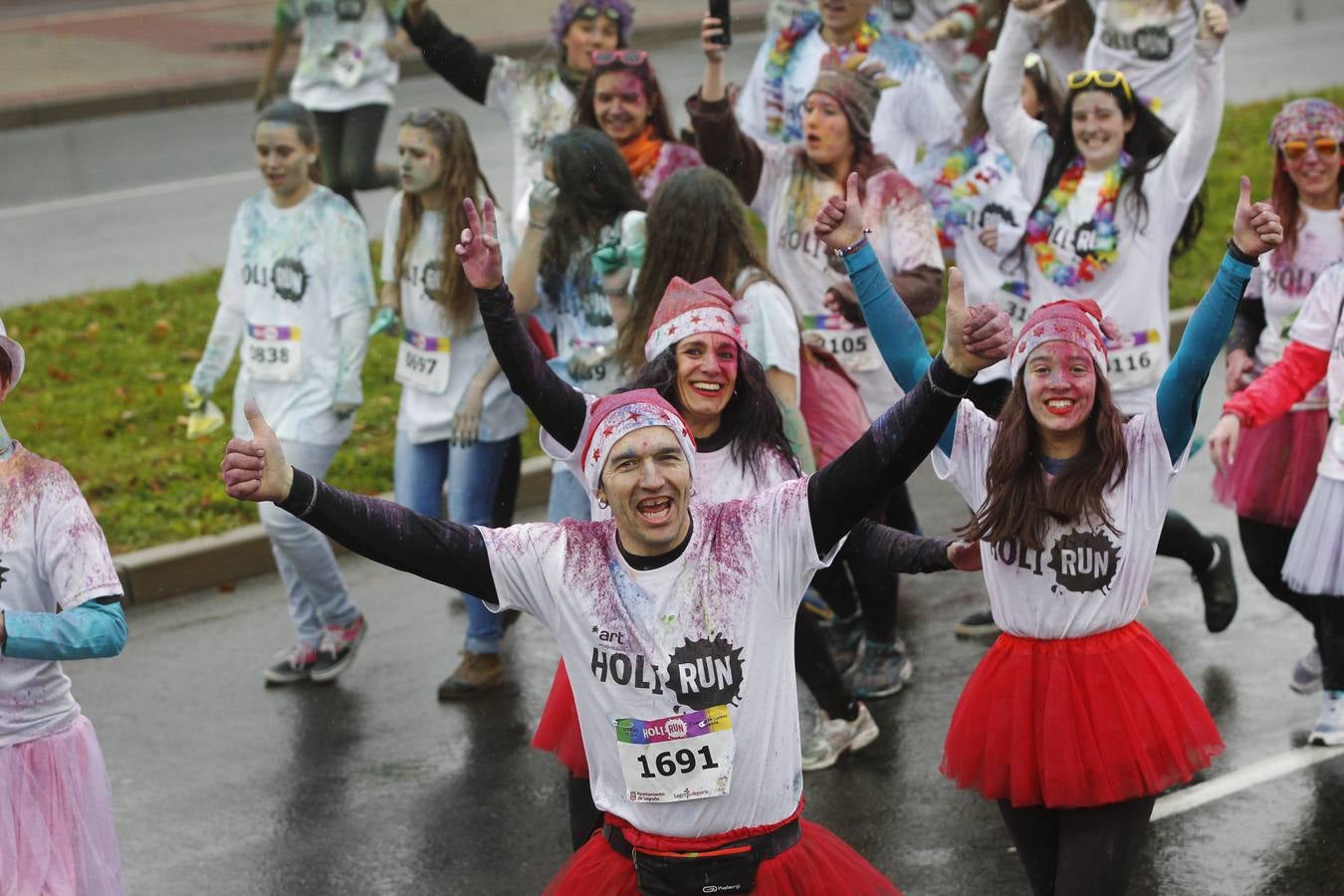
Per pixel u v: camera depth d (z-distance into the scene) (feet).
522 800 21.79
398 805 21.79
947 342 12.88
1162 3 32.14
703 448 17.39
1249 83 60.90
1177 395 15.80
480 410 24.41
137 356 38.96
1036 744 16.47
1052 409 15.97
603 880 14.29
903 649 24.16
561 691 17.58
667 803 13.70
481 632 24.70
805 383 22.06
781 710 13.78
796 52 32.01
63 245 49.16
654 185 26.78
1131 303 24.00
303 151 24.61
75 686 25.80
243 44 77.92
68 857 15.42
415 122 23.98
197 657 26.68
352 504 13.42
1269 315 23.80
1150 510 16.24
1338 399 20.98
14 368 15.75
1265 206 15.06
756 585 13.60
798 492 13.58
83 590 15.17
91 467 32.86
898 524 24.90
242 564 29.89
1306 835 19.89
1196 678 23.97
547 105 30.19
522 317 23.30
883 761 22.15
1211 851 19.66
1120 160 23.94
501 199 49.52
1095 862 16.25
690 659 13.53
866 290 15.80
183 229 50.26
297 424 24.91
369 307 25.04
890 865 19.76
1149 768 16.07
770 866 13.85
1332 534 20.90
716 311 17.16
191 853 20.83
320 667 25.48
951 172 28.78
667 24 73.10
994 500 16.33
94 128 64.54
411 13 30.30
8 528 15.30
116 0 94.38
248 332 25.16
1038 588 16.37
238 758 23.29
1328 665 21.74
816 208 24.73
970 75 37.14
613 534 13.84
